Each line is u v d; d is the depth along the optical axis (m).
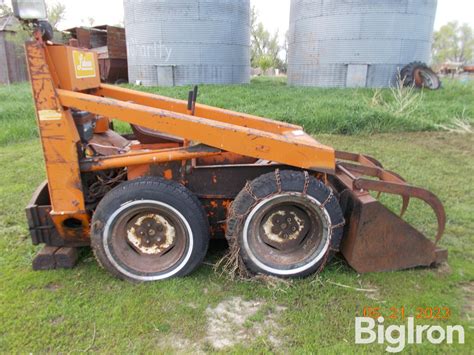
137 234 2.82
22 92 11.95
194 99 2.89
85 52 3.04
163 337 2.31
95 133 3.47
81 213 2.77
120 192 2.62
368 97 10.56
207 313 2.50
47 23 2.52
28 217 2.90
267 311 2.52
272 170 2.92
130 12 14.91
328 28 13.27
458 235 3.54
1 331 2.34
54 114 2.57
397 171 5.25
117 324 2.39
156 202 2.64
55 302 2.58
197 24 14.27
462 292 2.74
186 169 2.85
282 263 2.82
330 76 13.67
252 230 2.75
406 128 7.88
